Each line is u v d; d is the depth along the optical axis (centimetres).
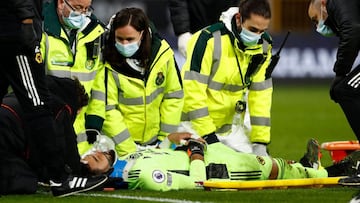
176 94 2041
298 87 6059
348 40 1719
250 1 2027
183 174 1889
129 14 1955
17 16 1683
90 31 1952
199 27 2397
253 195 1766
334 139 3250
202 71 2042
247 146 2100
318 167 2033
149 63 2003
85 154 1934
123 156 1945
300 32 6394
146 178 1838
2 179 1766
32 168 1803
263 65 2102
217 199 1716
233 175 1920
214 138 2028
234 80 2081
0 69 1717
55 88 1791
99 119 1969
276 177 1956
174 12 2391
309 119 4100
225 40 2059
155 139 2058
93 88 1973
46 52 1925
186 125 2056
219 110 2089
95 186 1745
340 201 1705
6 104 1795
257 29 2022
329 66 6078
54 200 1708
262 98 2097
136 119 2023
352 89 1761
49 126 1720
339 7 1731
